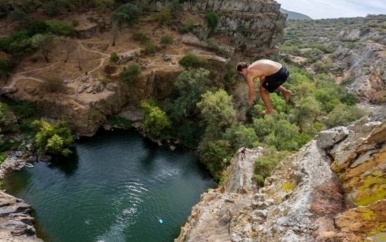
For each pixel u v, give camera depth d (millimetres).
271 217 14031
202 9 99750
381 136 12648
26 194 45000
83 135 60406
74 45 76750
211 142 58969
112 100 65688
